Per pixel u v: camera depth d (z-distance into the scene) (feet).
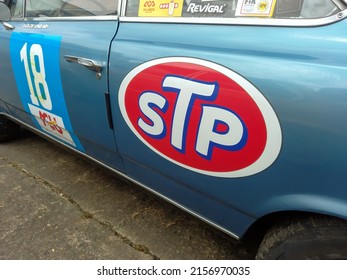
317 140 2.97
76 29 5.43
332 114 2.86
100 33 5.00
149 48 4.25
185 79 3.82
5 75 7.35
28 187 7.45
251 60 3.37
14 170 8.21
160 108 4.13
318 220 3.41
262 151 3.34
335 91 2.86
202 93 3.67
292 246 3.47
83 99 5.32
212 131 3.67
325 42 3.07
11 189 7.38
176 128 4.03
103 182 7.62
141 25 4.54
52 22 6.08
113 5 4.99
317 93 2.94
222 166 3.77
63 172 8.09
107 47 4.74
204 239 5.82
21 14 7.20
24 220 6.37
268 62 3.27
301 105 3.01
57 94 5.87
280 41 3.31
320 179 3.06
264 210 3.65
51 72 5.79
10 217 6.46
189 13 4.09
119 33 4.74
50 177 7.86
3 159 8.82
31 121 7.61
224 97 3.50
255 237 4.54
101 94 4.94
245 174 3.61
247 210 3.85
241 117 3.40
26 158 8.86
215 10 3.86
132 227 6.14
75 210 6.64
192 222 6.24
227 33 3.69
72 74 5.34
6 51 7.05
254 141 3.37
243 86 3.35
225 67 3.51
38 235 5.97
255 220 3.87
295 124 3.06
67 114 5.89
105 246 5.70
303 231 3.47
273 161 3.31
